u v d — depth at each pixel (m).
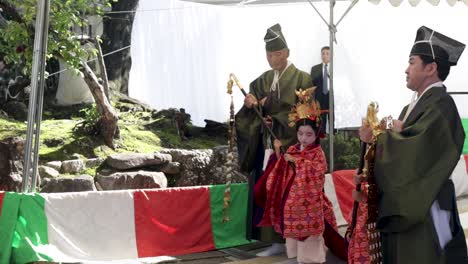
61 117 8.77
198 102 10.21
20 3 6.66
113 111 7.48
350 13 9.73
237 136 5.31
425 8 9.80
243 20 10.19
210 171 7.16
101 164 6.92
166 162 6.95
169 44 10.12
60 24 6.47
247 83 10.30
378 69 9.95
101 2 7.93
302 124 4.68
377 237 3.54
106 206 4.84
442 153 3.12
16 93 8.71
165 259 4.93
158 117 9.03
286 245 4.95
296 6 9.74
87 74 7.27
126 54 9.87
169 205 5.09
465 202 7.86
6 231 4.45
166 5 9.93
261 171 5.25
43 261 4.44
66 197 4.69
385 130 3.30
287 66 5.25
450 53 3.32
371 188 3.38
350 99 9.83
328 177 6.27
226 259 5.05
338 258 5.10
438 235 3.22
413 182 3.09
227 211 5.32
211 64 10.24
